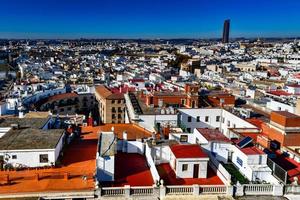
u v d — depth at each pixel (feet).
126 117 287.28
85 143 154.71
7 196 104.06
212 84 465.47
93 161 132.05
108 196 108.06
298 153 145.28
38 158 124.47
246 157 126.93
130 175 126.93
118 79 604.49
